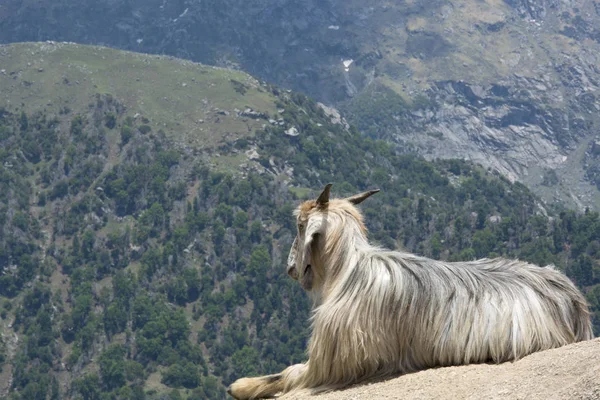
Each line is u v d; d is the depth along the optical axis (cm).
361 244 1280
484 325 1167
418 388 1094
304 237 1314
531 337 1150
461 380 1081
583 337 1198
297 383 1322
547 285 1211
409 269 1230
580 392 903
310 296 1340
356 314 1220
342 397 1150
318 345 1255
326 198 1301
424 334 1196
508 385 1013
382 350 1211
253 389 1384
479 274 1220
